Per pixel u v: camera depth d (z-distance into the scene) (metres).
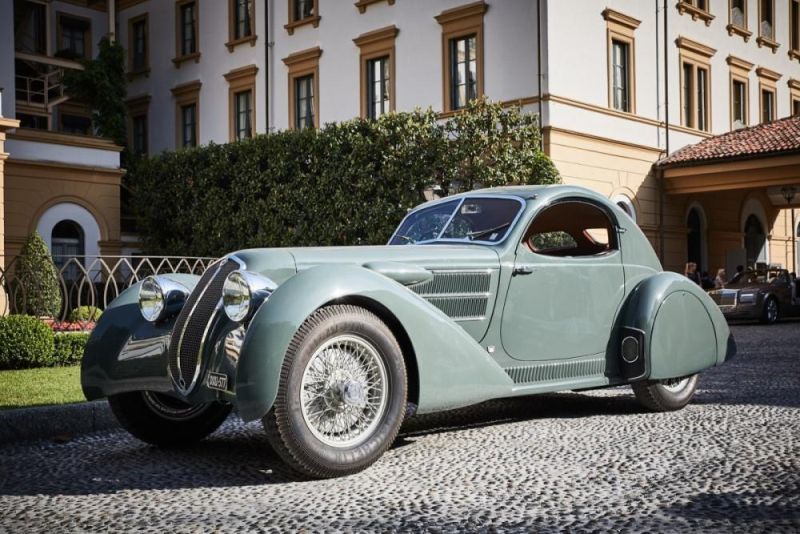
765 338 12.93
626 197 18.84
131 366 4.66
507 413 5.84
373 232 16.02
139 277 13.47
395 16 19.48
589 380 5.37
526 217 5.20
